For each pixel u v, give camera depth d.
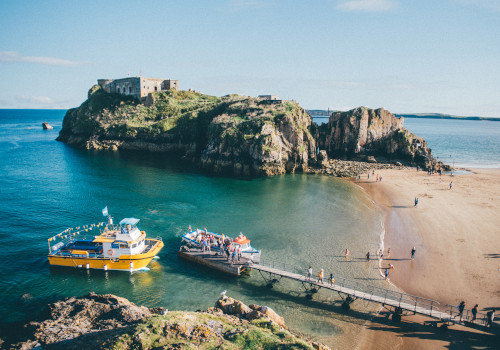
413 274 39.44
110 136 134.50
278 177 91.44
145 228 52.09
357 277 38.69
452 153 152.50
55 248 41.62
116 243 40.00
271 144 93.38
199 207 62.78
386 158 116.75
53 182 78.44
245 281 38.53
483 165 118.94
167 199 67.06
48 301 33.53
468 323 29.36
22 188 72.69
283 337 23.38
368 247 47.16
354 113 118.19
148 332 21.48
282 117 99.88
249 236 50.31
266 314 27.73
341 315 32.22
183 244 46.47
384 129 119.56
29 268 39.88
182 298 34.75
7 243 45.62
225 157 93.81
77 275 39.09
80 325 25.89
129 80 160.50
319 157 104.75
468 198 71.56
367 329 30.08
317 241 48.88
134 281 38.06
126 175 87.75
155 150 124.75
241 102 124.38
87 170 92.94
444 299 34.25
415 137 115.50
